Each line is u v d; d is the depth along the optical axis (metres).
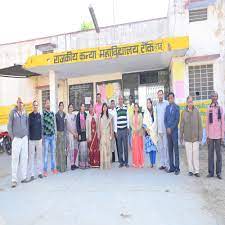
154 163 8.99
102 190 6.52
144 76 15.72
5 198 6.25
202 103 12.72
